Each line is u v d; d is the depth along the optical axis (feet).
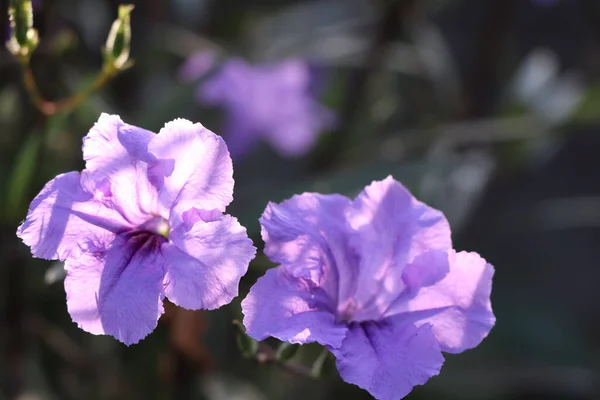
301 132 1.63
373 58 1.59
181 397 1.41
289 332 1.03
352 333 1.07
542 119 1.64
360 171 1.41
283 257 1.07
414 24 1.64
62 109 1.26
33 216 1.03
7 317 1.38
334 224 1.10
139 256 1.05
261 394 1.56
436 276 1.10
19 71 1.36
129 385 1.45
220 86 1.54
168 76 1.65
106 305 1.02
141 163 1.04
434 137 1.57
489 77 1.67
